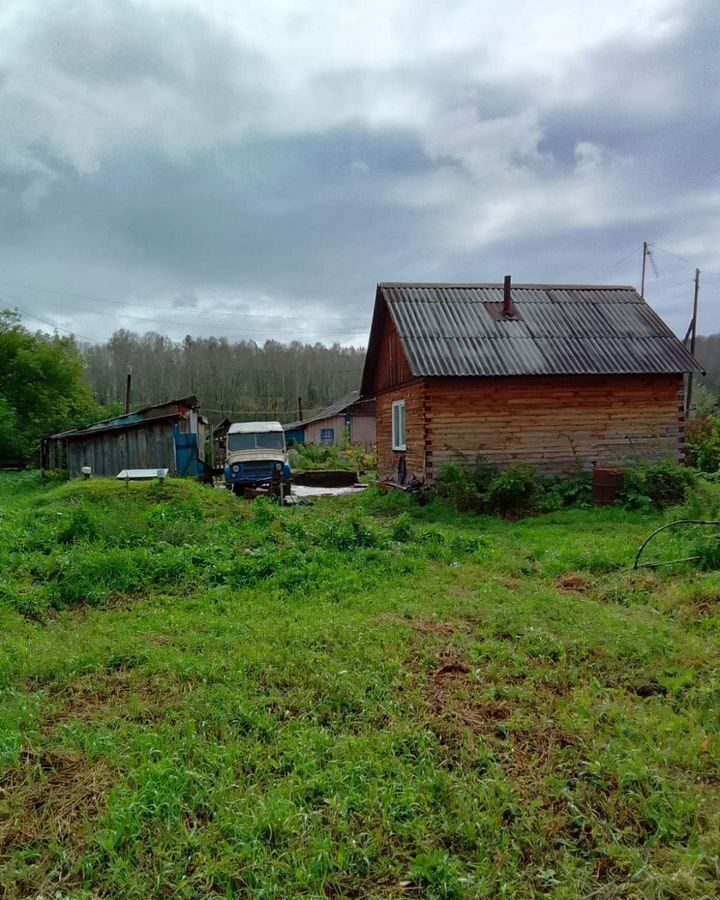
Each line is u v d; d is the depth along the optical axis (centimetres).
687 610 569
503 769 319
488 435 1478
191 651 482
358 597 635
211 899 235
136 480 1386
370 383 2089
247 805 284
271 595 651
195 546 812
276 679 425
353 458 3397
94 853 257
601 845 263
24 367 3097
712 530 808
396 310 1588
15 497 1544
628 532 1023
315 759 321
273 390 7844
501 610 572
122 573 693
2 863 255
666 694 410
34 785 304
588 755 327
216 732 354
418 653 474
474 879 244
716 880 245
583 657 466
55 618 593
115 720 369
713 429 1811
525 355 1487
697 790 299
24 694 407
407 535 920
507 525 1170
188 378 7400
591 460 1518
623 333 1606
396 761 319
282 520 993
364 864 255
